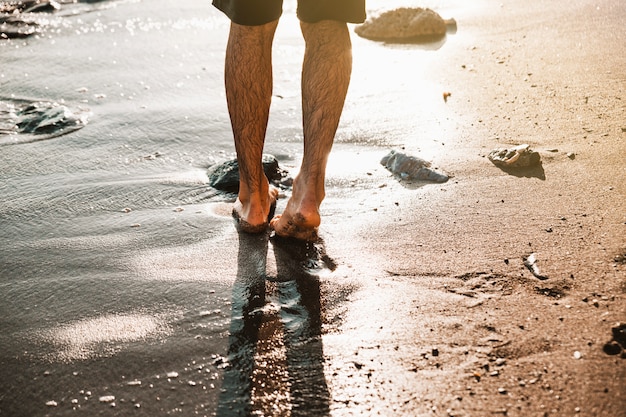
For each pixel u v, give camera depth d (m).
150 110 3.83
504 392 1.71
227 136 3.47
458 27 5.47
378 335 1.95
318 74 2.32
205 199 2.82
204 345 1.93
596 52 4.51
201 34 5.46
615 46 4.59
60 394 1.76
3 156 3.27
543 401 1.67
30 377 1.82
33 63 4.75
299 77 4.38
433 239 2.44
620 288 2.10
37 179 3.03
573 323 1.95
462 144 3.25
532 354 1.84
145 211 2.72
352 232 2.51
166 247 2.44
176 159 3.22
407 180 2.93
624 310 2.00
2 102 4.01
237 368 1.84
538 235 2.42
